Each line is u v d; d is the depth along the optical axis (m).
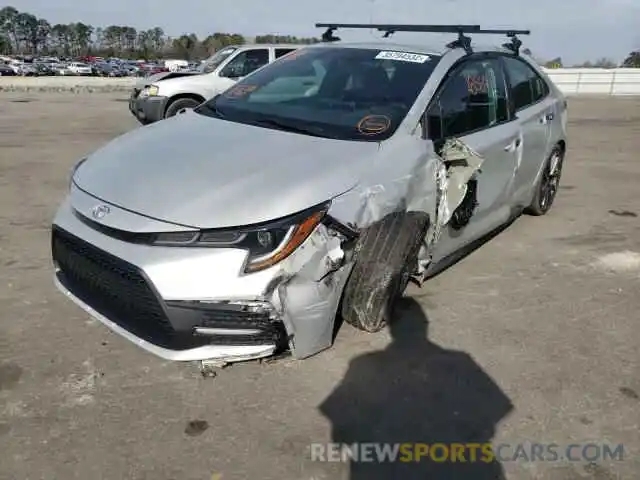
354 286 3.15
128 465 2.46
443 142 3.76
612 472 2.54
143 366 3.12
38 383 2.94
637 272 4.65
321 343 3.01
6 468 2.41
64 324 3.49
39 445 2.54
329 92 3.96
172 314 2.70
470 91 4.18
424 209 3.49
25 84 28.09
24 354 3.17
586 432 2.78
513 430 2.77
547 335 3.62
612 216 6.15
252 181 2.94
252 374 3.08
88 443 2.57
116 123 12.39
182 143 3.41
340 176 3.06
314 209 2.87
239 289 2.69
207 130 3.62
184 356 2.76
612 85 22.23
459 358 3.32
